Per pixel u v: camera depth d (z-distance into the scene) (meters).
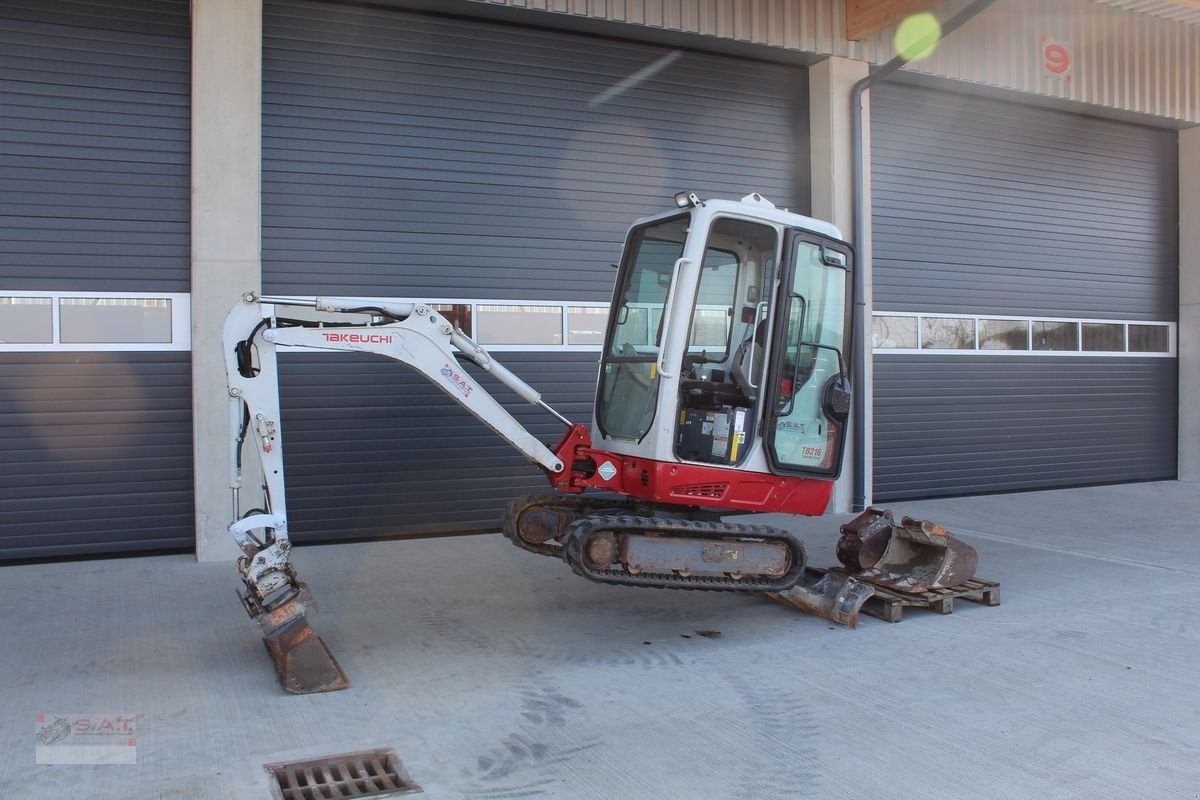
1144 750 3.68
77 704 4.13
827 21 9.22
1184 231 12.16
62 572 6.69
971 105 10.57
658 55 8.92
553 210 8.49
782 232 5.36
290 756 3.59
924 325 10.34
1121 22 11.01
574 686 4.44
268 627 4.31
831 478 5.68
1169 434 12.23
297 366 7.68
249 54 7.12
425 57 8.02
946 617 5.73
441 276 8.09
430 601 6.01
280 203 7.59
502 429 5.27
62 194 7.00
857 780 3.41
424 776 3.44
